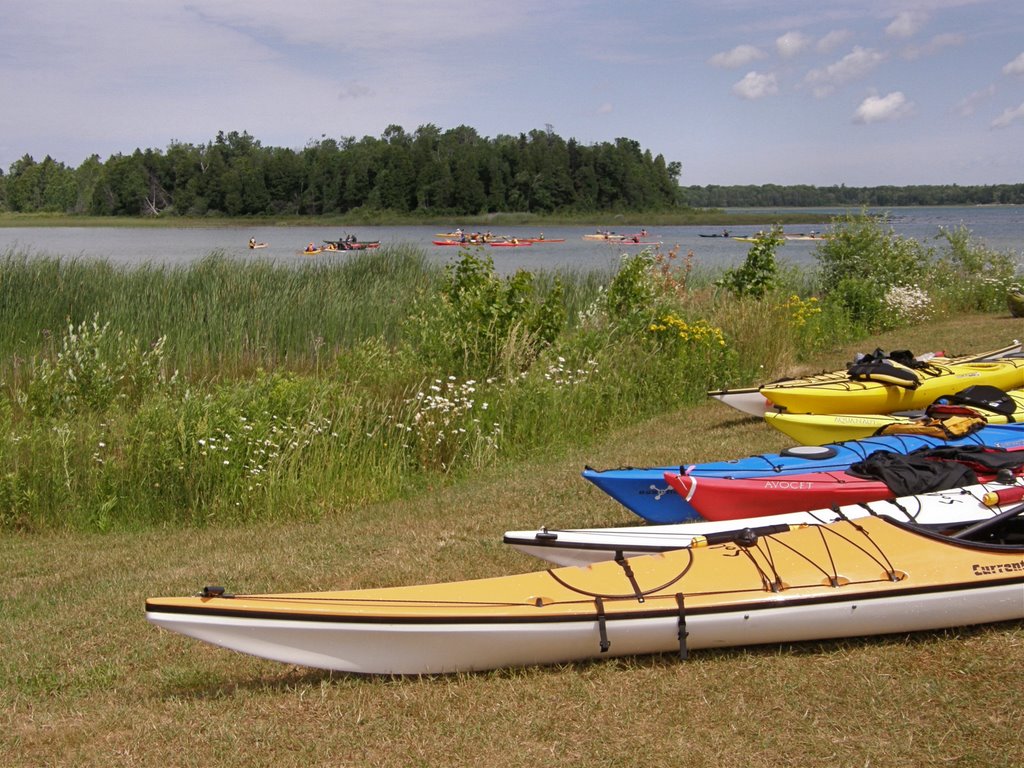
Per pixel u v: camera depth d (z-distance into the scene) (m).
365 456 9.34
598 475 6.79
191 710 4.63
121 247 54.97
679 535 5.54
